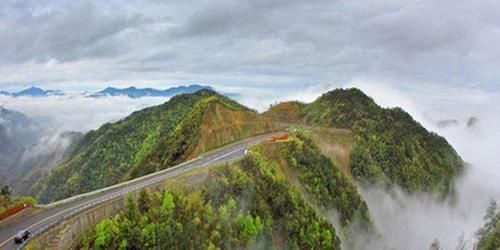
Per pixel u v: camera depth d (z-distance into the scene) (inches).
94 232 2581.2
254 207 3654.0
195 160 4589.1
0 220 2856.8
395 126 7834.6
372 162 6569.9
